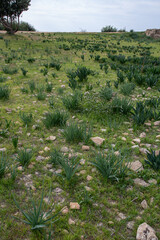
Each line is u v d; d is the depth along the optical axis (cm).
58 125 470
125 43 2827
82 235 217
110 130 459
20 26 3891
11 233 215
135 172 318
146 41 3136
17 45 2000
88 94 664
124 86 763
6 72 971
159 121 505
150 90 823
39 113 537
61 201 260
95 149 382
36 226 206
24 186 279
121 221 234
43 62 1326
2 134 406
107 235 218
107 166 303
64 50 1919
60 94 706
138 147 392
